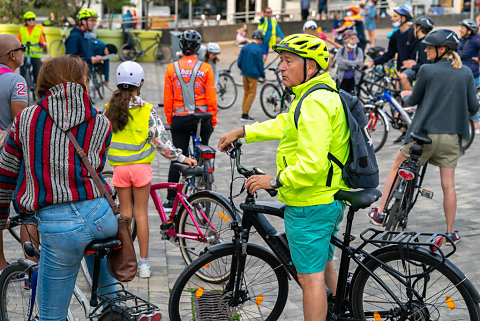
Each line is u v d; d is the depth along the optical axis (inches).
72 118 125.7
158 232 247.4
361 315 153.6
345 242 150.4
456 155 231.5
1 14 783.1
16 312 153.0
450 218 234.7
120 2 883.4
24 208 128.8
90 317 135.5
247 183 146.3
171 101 270.8
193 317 161.0
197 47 269.9
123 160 199.2
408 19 452.4
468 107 231.6
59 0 792.3
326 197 142.4
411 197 224.4
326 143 136.0
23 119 126.0
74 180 126.2
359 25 650.8
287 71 142.1
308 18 1082.1
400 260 149.0
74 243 127.0
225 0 1171.3
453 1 1058.7
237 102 583.8
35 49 533.3
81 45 484.7
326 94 138.3
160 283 200.7
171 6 1151.0
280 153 145.9
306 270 146.1
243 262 158.9
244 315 165.2
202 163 254.4
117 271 131.3
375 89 584.4
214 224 200.8
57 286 131.0
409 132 234.4
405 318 148.2
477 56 438.0
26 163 126.6
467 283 144.7
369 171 140.3
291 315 181.8
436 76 226.5
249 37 1087.0
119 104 193.6
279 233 156.6
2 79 191.9
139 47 824.3
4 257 204.8
